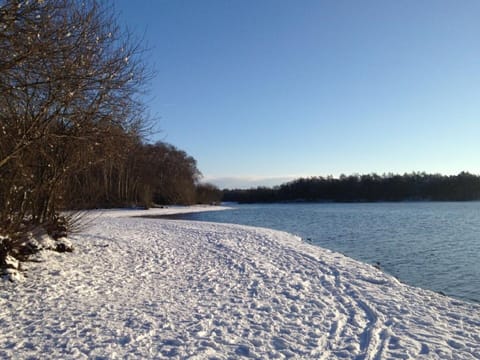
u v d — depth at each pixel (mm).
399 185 108562
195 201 79875
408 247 17828
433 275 12109
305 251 13852
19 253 8961
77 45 6250
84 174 12070
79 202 13047
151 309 6633
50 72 5938
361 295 7922
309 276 9742
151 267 10398
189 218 41062
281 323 6156
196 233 19828
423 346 5273
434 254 15914
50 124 7250
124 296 7414
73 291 7500
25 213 9539
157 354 4773
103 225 23969
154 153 58844
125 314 6305
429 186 106875
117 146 9445
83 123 7605
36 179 9445
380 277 9656
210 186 92062
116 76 7598
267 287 8523
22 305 6520
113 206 50969
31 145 7203
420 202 103250
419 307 7191
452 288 10547
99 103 7742
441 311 6996
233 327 5891
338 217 40750
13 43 5262
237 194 134875
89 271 9234
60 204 11234
